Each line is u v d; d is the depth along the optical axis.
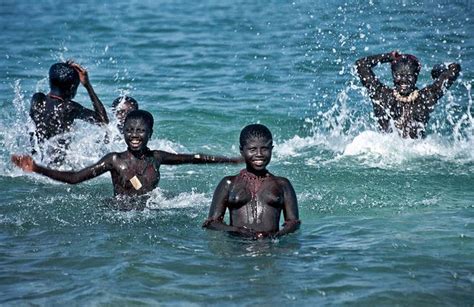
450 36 63.84
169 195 34.94
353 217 32.22
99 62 61.12
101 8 82.94
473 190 35.84
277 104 49.97
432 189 36.03
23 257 28.05
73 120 41.00
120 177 34.56
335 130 45.66
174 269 26.64
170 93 52.66
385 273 26.14
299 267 26.69
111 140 41.16
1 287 25.53
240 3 83.00
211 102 50.59
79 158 40.38
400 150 41.66
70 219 32.22
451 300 24.27
